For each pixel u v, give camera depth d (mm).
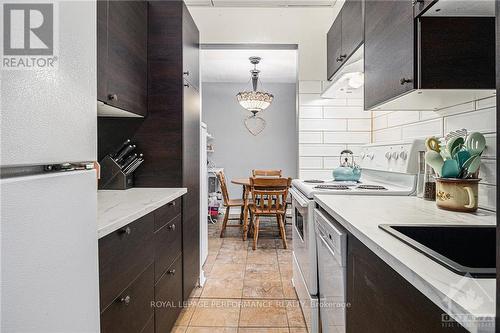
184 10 2129
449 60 1197
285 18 3133
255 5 3096
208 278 2664
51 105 621
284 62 4480
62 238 646
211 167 5383
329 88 2484
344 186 2037
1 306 492
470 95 1337
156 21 2072
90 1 780
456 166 1268
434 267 641
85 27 755
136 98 1863
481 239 982
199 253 2510
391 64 1430
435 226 983
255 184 3545
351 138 3070
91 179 772
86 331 742
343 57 2422
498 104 461
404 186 1908
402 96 1360
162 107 2084
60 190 641
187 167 2189
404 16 1290
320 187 1959
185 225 2107
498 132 460
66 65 673
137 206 1349
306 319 1835
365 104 1817
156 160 2094
